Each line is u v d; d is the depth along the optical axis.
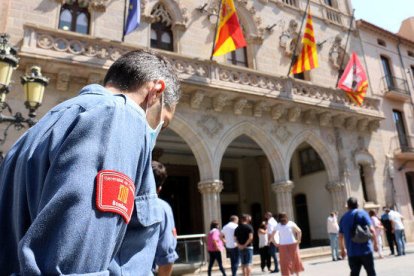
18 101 10.85
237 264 10.04
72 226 0.76
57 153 0.85
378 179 18.80
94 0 13.58
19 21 11.93
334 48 20.50
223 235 10.34
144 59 1.33
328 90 17.41
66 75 11.27
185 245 11.03
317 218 18.61
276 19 18.67
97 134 0.90
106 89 1.17
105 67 11.51
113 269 1.02
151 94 1.28
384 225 14.97
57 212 0.76
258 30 17.53
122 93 1.24
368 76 21.33
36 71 6.94
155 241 1.21
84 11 13.73
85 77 11.70
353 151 18.14
